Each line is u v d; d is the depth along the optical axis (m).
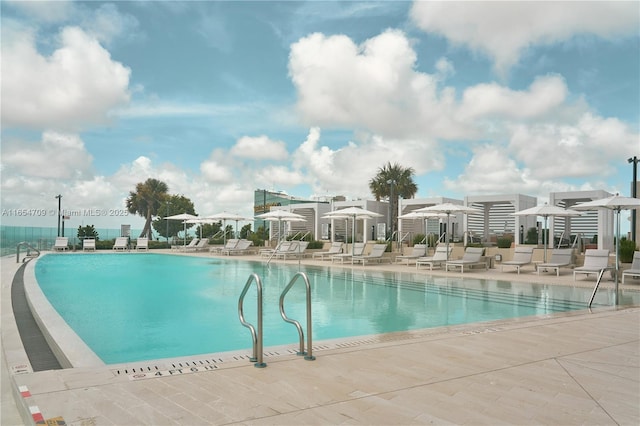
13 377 3.19
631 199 8.85
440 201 26.39
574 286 10.62
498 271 14.63
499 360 3.83
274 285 11.07
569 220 22.33
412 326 6.38
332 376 3.34
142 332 5.94
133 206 51.34
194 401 2.79
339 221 32.69
